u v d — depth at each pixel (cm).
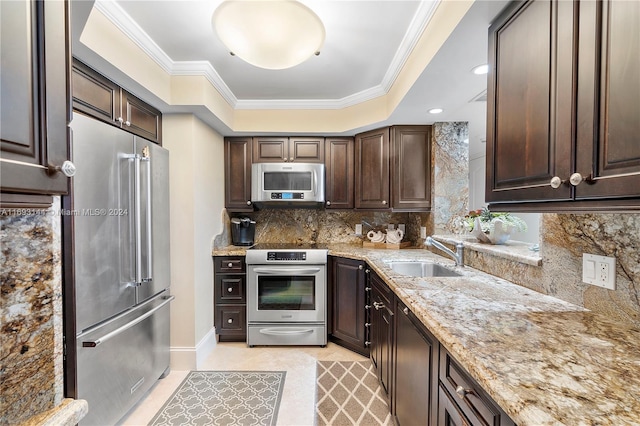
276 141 300
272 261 271
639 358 77
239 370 230
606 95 69
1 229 59
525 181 98
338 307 272
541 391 63
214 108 231
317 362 244
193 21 161
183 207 229
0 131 49
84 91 152
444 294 135
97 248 148
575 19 78
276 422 174
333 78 232
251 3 121
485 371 71
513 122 105
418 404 128
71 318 98
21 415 62
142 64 178
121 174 164
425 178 269
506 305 119
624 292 98
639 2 62
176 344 232
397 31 170
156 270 203
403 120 254
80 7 113
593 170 73
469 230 208
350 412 183
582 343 85
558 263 125
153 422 173
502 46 111
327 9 150
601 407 58
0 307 59
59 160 60
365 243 306
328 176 301
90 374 145
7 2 51
